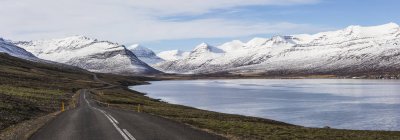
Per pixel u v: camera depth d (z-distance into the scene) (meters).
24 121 43.06
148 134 30.44
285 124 68.12
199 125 43.00
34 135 30.78
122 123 39.16
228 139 29.33
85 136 29.70
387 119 93.19
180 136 29.38
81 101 98.75
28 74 196.75
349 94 187.12
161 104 104.88
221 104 135.00
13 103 57.22
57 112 61.12
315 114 105.06
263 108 121.38
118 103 101.44
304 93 199.75
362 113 106.38
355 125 84.25
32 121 43.47
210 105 131.12
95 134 30.69
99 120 42.69
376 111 110.94
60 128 35.22
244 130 40.00
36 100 79.56
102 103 93.31
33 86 142.00
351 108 120.25
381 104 132.38
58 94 113.50
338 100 151.62
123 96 135.38
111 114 52.19
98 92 148.25
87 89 168.50
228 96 178.00
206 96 177.50
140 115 50.78
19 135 31.27
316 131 44.78
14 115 46.09
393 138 40.41
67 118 45.84
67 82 196.12
